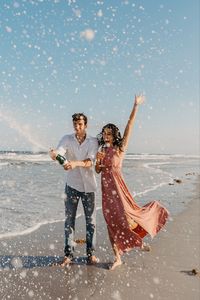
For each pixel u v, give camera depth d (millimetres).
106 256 5016
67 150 4703
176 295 3803
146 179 17031
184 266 4676
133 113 4625
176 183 15430
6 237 5789
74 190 4676
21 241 5598
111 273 4363
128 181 15758
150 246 5504
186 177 19438
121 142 4652
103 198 4684
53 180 14672
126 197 4652
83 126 4680
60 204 8984
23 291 3785
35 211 8016
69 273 4332
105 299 3666
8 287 3869
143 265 4660
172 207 9094
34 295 3699
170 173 22484
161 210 4863
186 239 6000
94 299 3656
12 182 13523
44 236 5941
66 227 4711
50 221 7074
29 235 5965
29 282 4027
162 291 3891
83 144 4664
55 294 3742
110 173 4637
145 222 4637
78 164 4484
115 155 4633
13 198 9680
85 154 4660
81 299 3645
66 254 4688
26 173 18047
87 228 4750
